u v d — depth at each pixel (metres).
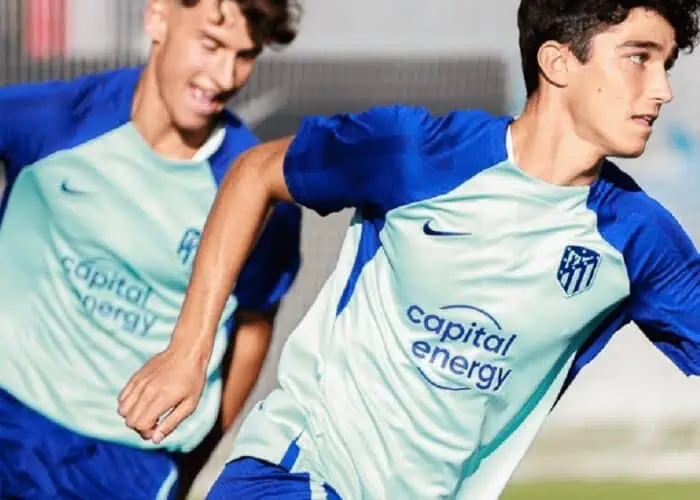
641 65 7.52
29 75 19.89
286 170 7.96
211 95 10.18
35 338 10.56
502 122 7.78
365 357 8.00
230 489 8.30
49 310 10.55
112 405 10.64
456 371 7.91
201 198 10.59
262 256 10.62
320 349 8.14
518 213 7.71
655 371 21.48
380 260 7.98
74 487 10.64
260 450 8.21
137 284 10.59
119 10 21.41
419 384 7.96
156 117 10.44
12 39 20.03
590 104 7.54
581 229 7.75
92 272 10.55
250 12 10.05
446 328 7.87
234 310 10.77
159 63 10.34
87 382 10.59
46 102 10.45
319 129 7.88
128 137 10.45
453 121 7.77
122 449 10.70
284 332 19.53
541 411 8.25
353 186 7.86
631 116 7.54
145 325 10.63
